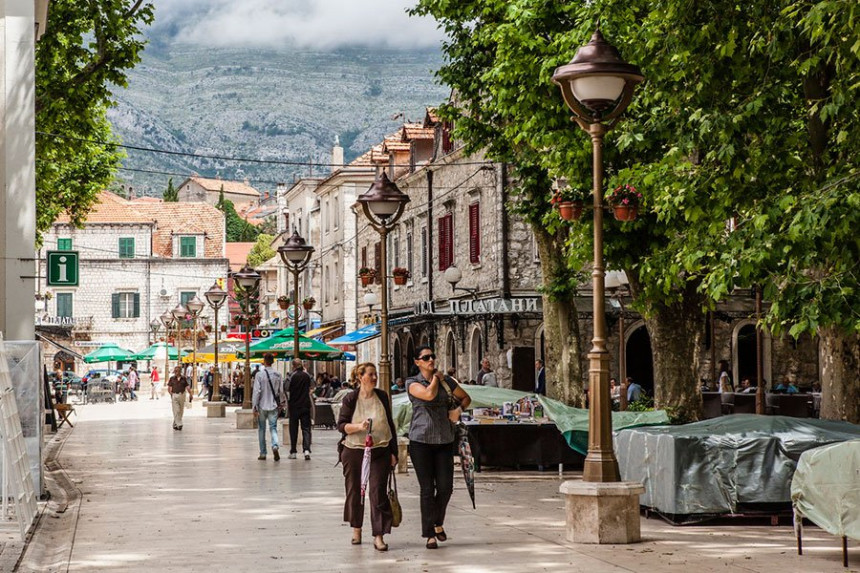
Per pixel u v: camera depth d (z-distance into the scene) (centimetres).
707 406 3497
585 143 2148
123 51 3077
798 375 4088
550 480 2155
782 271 1478
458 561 1221
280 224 10500
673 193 1697
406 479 2214
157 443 3334
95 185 4709
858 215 1291
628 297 3881
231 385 6931
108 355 7500
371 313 6228
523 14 2269
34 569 1200
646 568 1157
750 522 1524
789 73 1602
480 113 2777
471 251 4447
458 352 4578
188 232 10219
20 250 2292
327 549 1321
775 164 1586
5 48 2283
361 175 6712
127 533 1466
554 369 2728
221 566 1207
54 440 3506
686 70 1656
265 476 2267
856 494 1161
